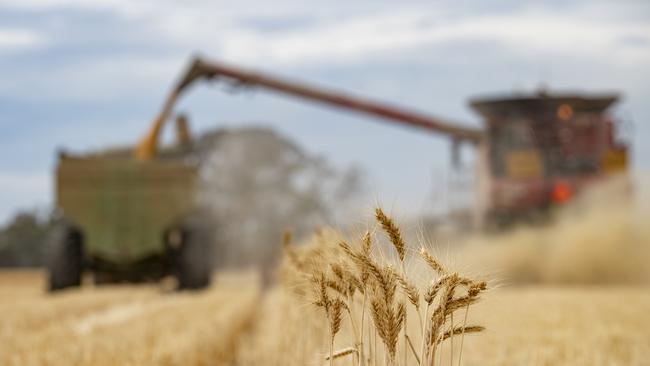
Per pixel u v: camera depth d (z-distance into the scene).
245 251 28.91
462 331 4.16
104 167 23.80
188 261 23.89
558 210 27.66
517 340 9.12
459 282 4.07
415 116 30.31
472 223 28.44
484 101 28.39
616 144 28.19
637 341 9.20
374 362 4.53
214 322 11.84
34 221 54.59
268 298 20.36
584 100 28.02
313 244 6.55
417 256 4.25
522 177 28.16
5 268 54.34
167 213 23.92
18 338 10.48
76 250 23.66
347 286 4.76
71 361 7.98
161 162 24.02
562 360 7.56
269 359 8.84
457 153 29.88
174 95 29.39
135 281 24.67
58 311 15.45
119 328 11.31
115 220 23.81
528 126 28.28
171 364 8.30
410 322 6.59
